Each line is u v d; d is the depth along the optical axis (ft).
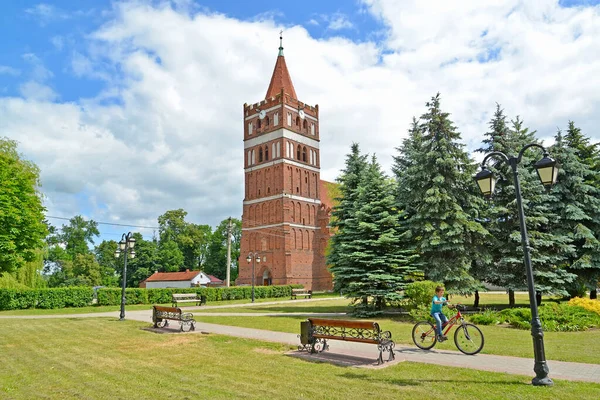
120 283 274.98
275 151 212.64
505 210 76.07
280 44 231.50
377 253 79.20
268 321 69.36
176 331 57.26
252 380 30.01
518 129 89.20
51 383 29.96
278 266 202.80
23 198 94.79
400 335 51.42
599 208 82.33
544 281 77.61
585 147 94.02
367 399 25.13
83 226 284.00
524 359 36.32
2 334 55.62
